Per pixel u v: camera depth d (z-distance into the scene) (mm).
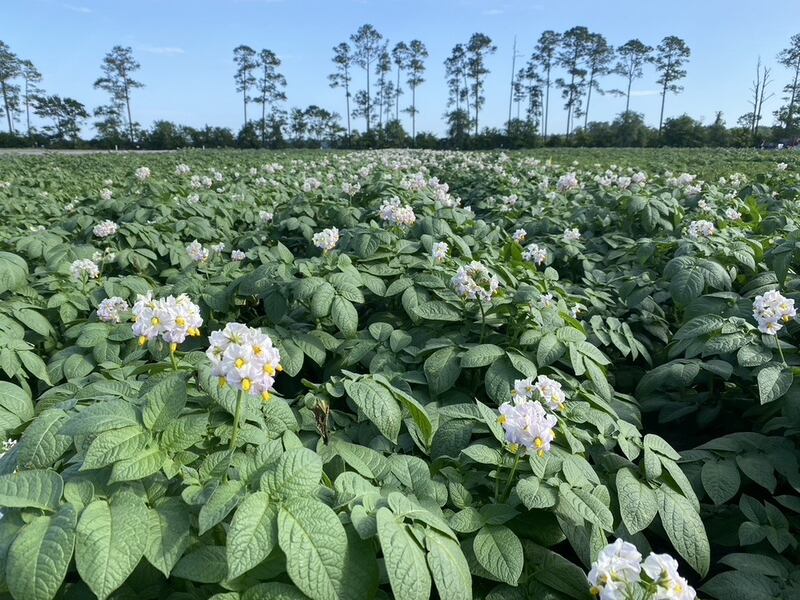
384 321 4441
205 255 5812
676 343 3982
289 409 2605
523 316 3826
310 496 1831
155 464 1879
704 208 7137
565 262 6484
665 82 75750
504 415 2182
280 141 70625
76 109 78125
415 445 2943
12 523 1679
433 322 4145
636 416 3391
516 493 2295
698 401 3764
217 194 10156
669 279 5230
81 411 2023
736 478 2750
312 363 4262
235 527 1641
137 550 1631
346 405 3531
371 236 5137
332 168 18141
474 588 2164
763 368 3219
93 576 1535
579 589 2117
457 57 76750
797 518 2805
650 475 2408
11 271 4875
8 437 2826
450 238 5402
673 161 25188
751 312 4129
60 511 1670
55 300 4750
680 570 2773
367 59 78312
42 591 1498
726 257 5105
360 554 1730
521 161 19469
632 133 58438
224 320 4766
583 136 58531
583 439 2691
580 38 74375
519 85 77938
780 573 2404
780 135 58438
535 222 7637
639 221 7441
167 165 24156
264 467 1942
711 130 57156
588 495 2217
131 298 4996
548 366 3361
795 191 9328
